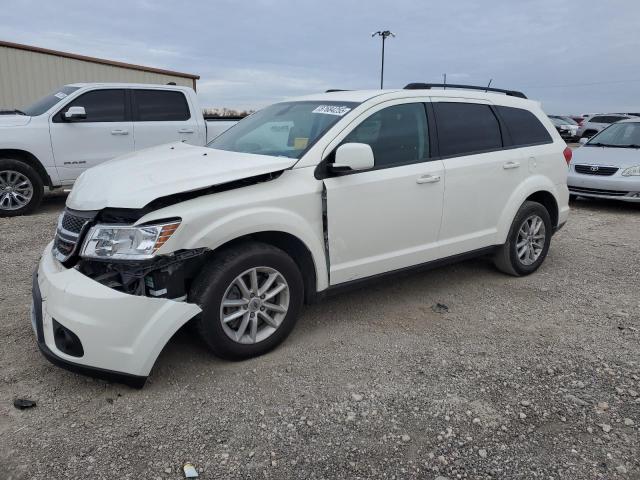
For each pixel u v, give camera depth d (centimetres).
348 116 400
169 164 364
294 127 419
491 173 482
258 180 350
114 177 344
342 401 312
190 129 955
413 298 479
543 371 350
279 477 251
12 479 245
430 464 261
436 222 447
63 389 320
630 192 911
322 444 274
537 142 540
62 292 304
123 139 888
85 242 315
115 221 314
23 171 806
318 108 430
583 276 552
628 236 741
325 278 383
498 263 535
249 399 313
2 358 354
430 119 450
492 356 371
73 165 849
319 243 375
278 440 277
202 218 316
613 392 325
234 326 352
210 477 250
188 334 393
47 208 893
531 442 278
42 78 1706
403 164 423
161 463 258
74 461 258
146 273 307
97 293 297
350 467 258
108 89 878
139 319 302
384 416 298
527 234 534
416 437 281
